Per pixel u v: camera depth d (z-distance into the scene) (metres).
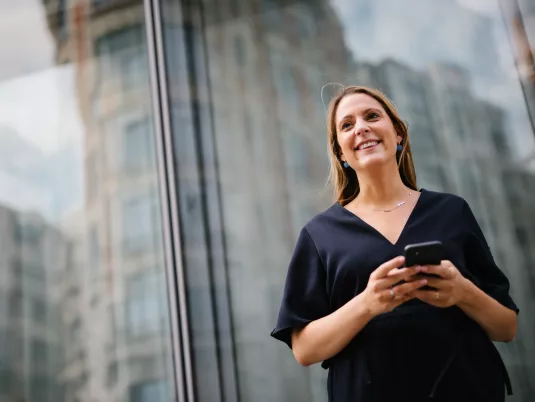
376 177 1.57
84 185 3.56
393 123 1.69
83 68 3.75
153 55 3.60
